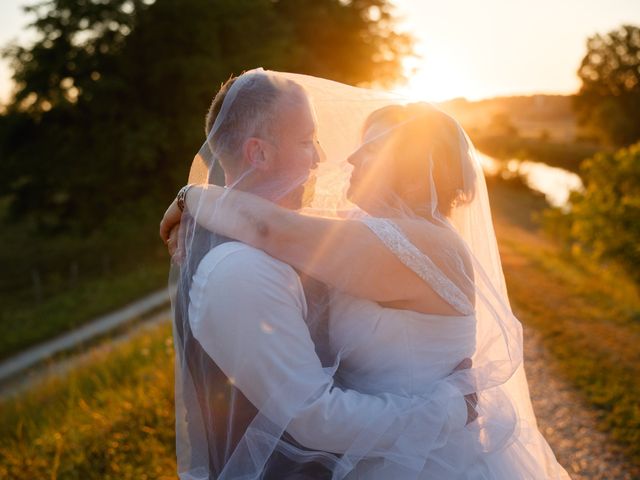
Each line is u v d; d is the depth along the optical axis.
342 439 1.44
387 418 1.46
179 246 1.73
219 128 1.61
